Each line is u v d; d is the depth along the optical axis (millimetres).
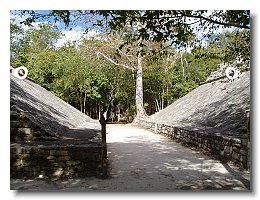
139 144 12914
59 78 31281
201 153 10406
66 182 6406
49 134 8070
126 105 35750
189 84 32125
